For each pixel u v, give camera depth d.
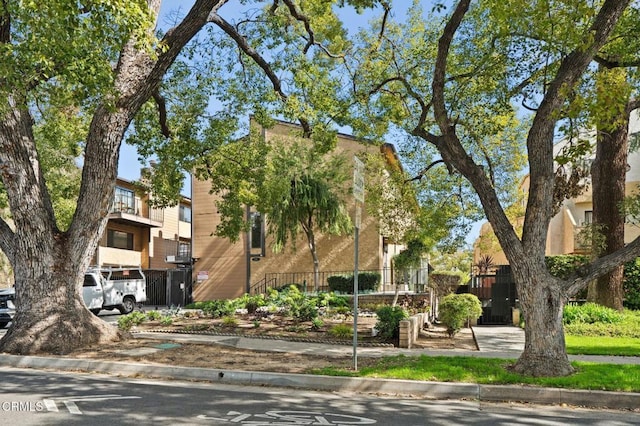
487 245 26.22
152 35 9.27
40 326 10.69
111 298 23.09
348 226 24.52
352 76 14.91
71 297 11.20
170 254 39.84
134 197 35.62
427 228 17.91
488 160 16.09
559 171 16.69
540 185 8.70
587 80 11.71
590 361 9.73
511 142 19.52
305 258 27.16
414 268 18.75
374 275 25.06
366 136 16.00
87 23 8.62
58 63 9.04
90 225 11.34
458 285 19.86
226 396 7.45
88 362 9.62
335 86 14.99
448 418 6.46
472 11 12.59
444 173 18.72
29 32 8.85
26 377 8.73
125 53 11.41
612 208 17.80
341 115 14.72
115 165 11.53
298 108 14.18
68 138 17.00
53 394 7.35
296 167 23.83
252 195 17.23
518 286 8.70
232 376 8.71
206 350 11.06
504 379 8.04
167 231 39.78
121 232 34.94
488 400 7.62
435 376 8.27
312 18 14.52
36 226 10.96
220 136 16.22
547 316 8.48
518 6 8.62
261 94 16.06
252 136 17.30
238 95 16.09
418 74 14.29
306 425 5.96
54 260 11.07
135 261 35.97
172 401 7.03
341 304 18.84
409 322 12.03
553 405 7.38
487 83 12.17
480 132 14.34
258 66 16.00
